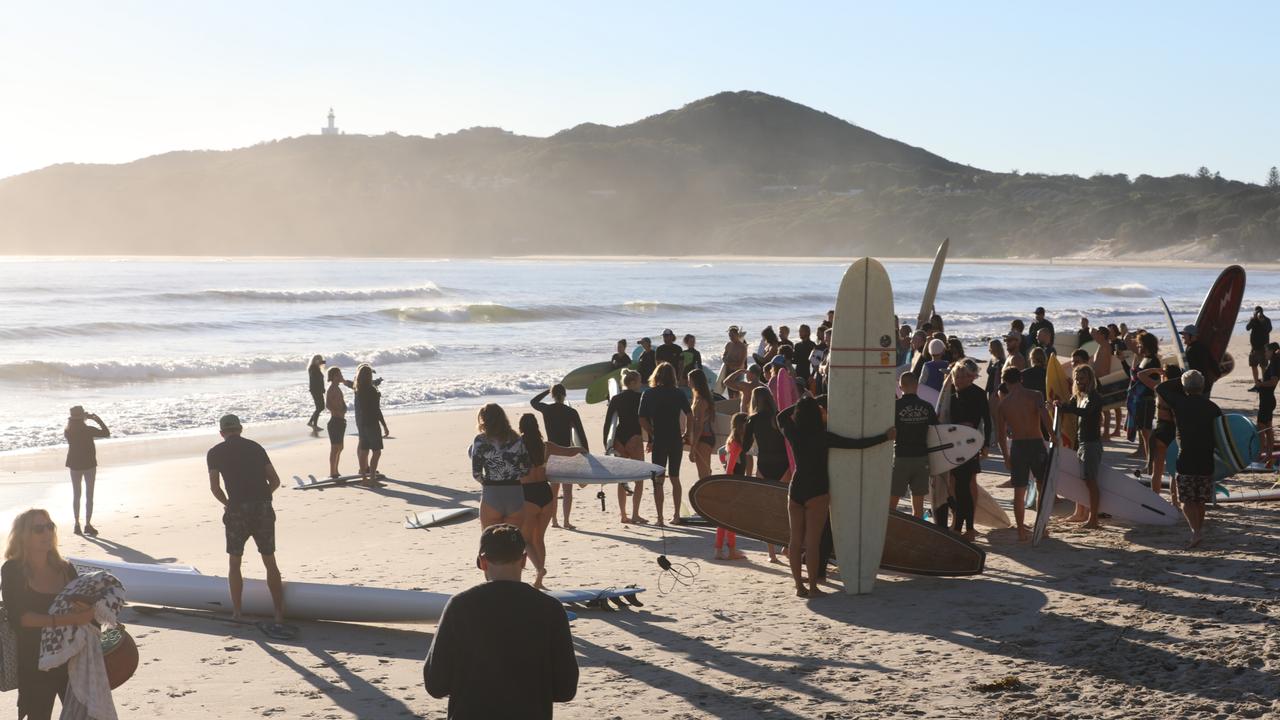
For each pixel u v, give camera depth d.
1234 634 6.54
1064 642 6.59
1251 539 9.01
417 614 7.18
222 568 9.20
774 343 16.84
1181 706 5.45
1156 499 9.76
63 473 14.74
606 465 8.97
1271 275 126.31
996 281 96.81
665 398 10.67
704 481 8.90
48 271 94.31
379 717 5.60
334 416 13.68
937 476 9.19
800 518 7.95
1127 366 15.04
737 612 7.53
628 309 54.12
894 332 7.85
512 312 48.97
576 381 16.30
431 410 22.12
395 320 45.50
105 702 4.55
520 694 3.39
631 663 6.40
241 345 35.28
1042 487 9.36
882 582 8.32
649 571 8.84
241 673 6.34
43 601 4.59
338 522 11.22
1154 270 143.00
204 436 18.61
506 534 3.57
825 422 8.55
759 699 5.75
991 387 14.05
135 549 10.10
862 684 5.96
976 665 6.23
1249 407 18.00
